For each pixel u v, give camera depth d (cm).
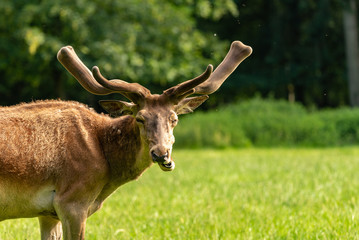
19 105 868
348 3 4544
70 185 824
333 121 3647
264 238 999
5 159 802
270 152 3048
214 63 3869
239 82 5000
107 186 877
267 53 5191
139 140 860
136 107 845
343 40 5116
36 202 827
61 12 3131
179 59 3612
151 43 3553
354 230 1013
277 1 4925
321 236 1002
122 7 3419
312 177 1727
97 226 1113
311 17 4916
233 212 1214
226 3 3825
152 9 3519
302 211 1218
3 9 3200
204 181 1727
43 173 821
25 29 3097
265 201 1347
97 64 3231
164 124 807
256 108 3772
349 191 1438
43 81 3850
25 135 824
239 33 5259
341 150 3127
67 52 859
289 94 5459
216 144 3431
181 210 1274
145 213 1247
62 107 874
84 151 838
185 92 844
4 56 3375
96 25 3334
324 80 5269
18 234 1024
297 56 5059
